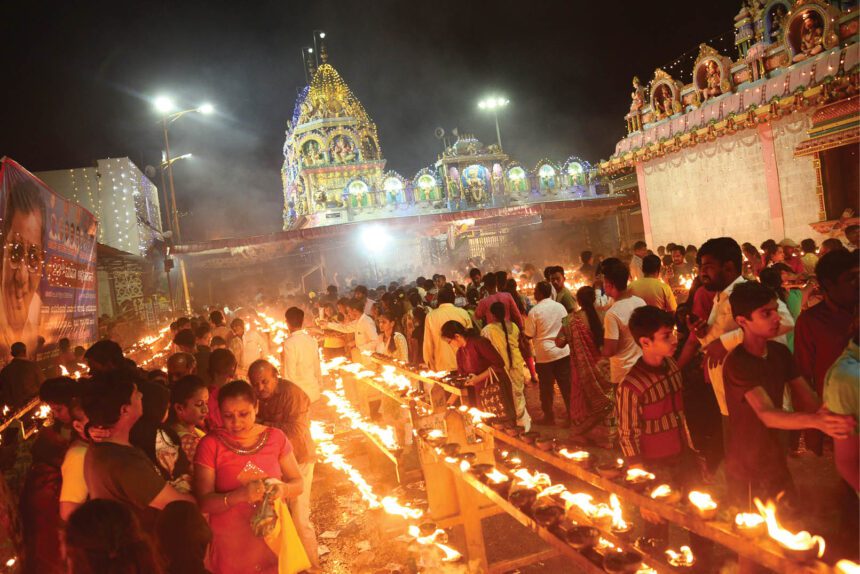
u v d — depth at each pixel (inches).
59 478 171.8
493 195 1790.1
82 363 528.1
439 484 215.0
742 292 136.3
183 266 1318.9
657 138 967.0
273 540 161.5
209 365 223.6
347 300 486.3
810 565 91.0
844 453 114.9
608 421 295.3
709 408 219.1
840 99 695.7
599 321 300.2
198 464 159.5
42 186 517.3
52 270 548.4
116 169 1414.9
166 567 116.1
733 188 885.2
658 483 127.0
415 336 450.3
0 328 427.2
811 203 783.1
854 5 681.0
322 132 1900.8
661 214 1018.1
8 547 177.2
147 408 176.6
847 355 116.7
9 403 355.3
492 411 278.1
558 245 1636.3
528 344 368.8
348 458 353.4
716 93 863.1
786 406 169.3
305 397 218.4
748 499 141.6
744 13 822.5
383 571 209.6
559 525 138.6
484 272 1334.9
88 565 104.4
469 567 198.8
